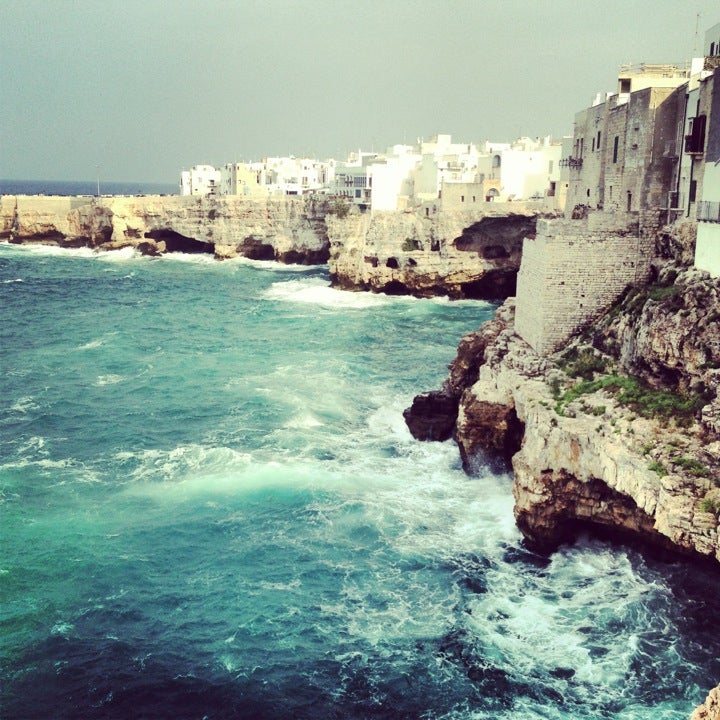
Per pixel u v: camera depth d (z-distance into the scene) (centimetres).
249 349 7081
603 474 3228
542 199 9950
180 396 5594
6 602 3116
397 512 3816
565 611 3038
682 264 4000
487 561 3394
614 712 2545
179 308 9250
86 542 3556
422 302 9675
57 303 9575
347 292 10250
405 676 2731
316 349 7062
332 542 3556
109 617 3048
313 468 4309
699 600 3052
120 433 4850
